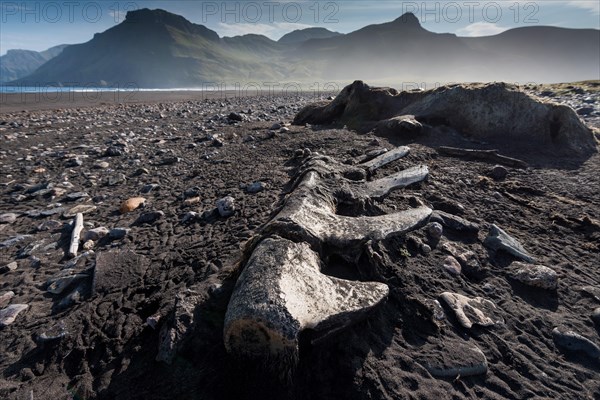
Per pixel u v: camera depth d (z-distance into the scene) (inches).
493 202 294.2
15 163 491.8
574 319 168.9
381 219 207.5
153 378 130.9
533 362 143.5
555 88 1307.8
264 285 129.3
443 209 275.6
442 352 141.7
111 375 138.4
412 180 311.0
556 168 374.0
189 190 348.2
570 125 444.5
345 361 128.6
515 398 128.1
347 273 174.9
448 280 189.3
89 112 1103.6
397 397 120.0
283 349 116.6
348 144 463.5
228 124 785.6
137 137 673.0
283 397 116.4
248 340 122.0
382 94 622.2
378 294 151.1
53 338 161.5
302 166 338.0
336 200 238.5
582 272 205.0
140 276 207.0
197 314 149.9
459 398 124.3
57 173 451.2
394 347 140.9
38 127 791.1
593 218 264.5
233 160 459.2
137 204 330.6
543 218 269.7
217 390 120.9
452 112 512.4
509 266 206.8
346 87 668.1
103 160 506.9
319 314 128.0
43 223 297.6
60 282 208.7
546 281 187.2
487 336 154.3
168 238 256.8
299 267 145.3
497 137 471.5
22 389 137.3
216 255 215.3
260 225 249.4
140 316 171.0
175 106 1315.2
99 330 164.7
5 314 182.7
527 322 164.4
